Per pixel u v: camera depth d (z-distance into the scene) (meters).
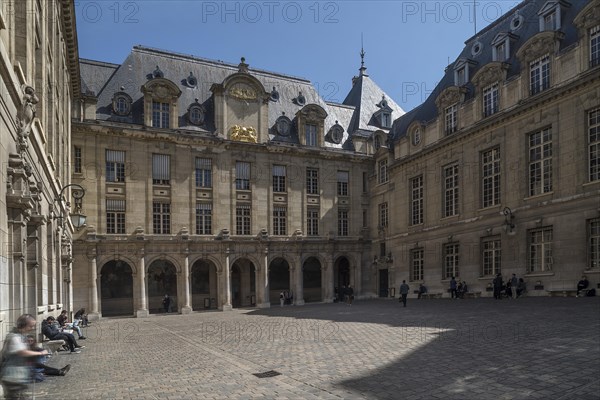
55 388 10.10
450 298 35.34
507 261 31.33
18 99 9.97
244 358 13.23
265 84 47.75
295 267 44.03
